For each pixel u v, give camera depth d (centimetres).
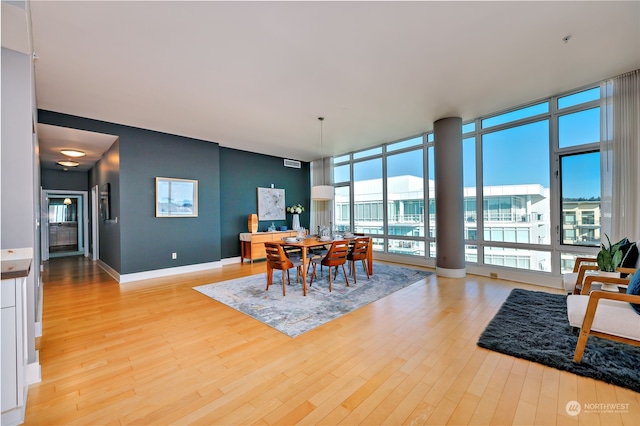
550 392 173
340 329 271
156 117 441
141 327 281
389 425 149
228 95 365
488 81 341
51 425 151
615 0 208
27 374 187
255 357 221
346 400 169
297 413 159
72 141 491
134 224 487
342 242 407
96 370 205
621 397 167
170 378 195
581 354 201
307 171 830
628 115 323
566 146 388
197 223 568
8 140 197
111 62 282
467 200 504
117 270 486
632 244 271
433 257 566
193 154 568
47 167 705
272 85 340
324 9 214
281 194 761
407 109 428
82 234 832
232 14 218
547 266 412
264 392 178
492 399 167
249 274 522
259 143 618
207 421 154
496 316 293
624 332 186
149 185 506
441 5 212
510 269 449
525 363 206
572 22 234
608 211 338
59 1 198
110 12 212
